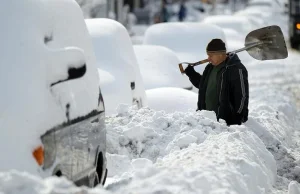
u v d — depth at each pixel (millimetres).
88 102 14250
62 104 12883
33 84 12281
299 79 49438
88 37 15484
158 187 12367
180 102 26297
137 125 20172
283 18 116250
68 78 12594
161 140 20078
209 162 14797
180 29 40906
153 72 31969
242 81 21328
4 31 12695
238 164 15562
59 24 14023
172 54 33594
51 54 12688
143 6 151000
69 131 13086
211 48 21578
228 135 18109
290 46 74812
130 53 27094
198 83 23203
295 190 16438
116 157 18391
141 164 17344
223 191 13117
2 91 12102
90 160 14336
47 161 12180
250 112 26438
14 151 11711
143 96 26344
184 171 13703
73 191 10242
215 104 21688
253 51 23219
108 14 85938
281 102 33969
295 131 29188
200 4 157750
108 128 20094
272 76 51625
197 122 20391
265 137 22312
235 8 159250
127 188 12555
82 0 66250
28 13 13086
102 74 24750
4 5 12992
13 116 11922
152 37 40625
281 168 20938
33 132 11945
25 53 12508
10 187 10062
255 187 15484
